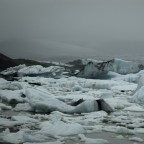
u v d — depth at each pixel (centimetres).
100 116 1152
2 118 1048
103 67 4438
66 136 800
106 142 736
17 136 762
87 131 866
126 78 3706
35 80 3588
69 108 1298
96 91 2495
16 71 4972
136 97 1639
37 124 967
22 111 1309
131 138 781
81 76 4619
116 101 1689
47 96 1530
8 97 1625
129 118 1139
